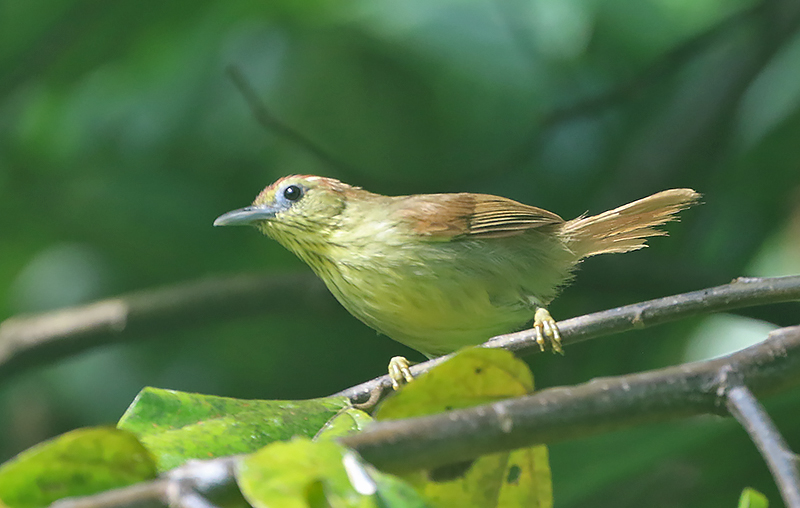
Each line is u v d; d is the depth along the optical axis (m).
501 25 12.40
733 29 12.07
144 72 12.99
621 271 10.98
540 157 13.16
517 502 3.92
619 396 3.16
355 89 13.34
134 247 13.53
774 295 4.94
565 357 11.29
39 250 13.80
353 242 8.03
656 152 12.04
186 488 2.72
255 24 13.10
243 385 13.12
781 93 11.58
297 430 3.87
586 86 12.87
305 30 13.15
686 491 7.80
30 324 11.34
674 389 3.22
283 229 8.49
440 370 3.55
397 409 3.65
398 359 6.37
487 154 13.38
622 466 7.05
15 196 13.34
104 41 12.50
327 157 11.20
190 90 13.19
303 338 13.30
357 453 2.92
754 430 3.14
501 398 3.71
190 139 13.42
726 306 5.04
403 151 13.59
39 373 13.16
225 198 13.41
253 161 13.51
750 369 3.30
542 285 8.20
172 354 13.30
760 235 11.76
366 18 12.44
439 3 12.45
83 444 3.09
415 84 13.25
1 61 12.38
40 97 13.10
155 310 11.16
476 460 3.86
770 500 7.67
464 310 7.86
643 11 12.35
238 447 3.74
